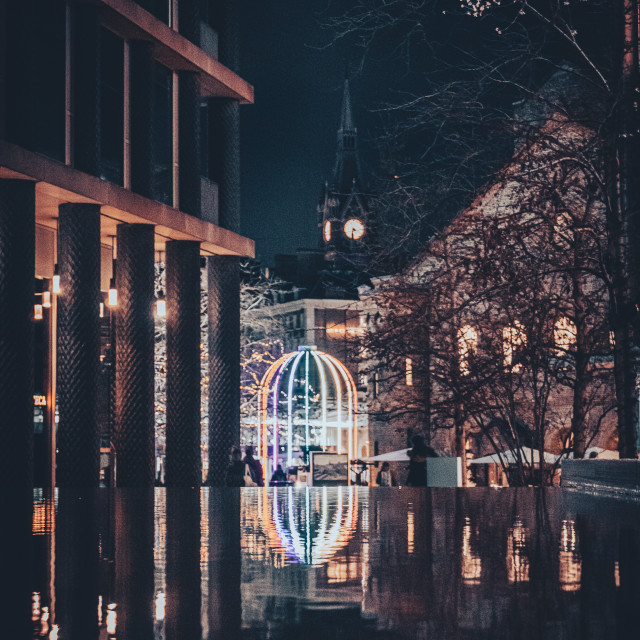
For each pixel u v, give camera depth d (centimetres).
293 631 308
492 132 1862
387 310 2392
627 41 1636
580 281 1998
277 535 679
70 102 2141
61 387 2170
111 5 2180
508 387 2108
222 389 2831
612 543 585
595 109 1806
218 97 2891
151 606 367
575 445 2031
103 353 3275
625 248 1700
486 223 1919
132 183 2381
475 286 1920
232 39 2870
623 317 1662
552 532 664
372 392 5588
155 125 2567
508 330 2125
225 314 2841
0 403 1953
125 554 561
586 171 1789
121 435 2367
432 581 425
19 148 1892
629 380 1650
